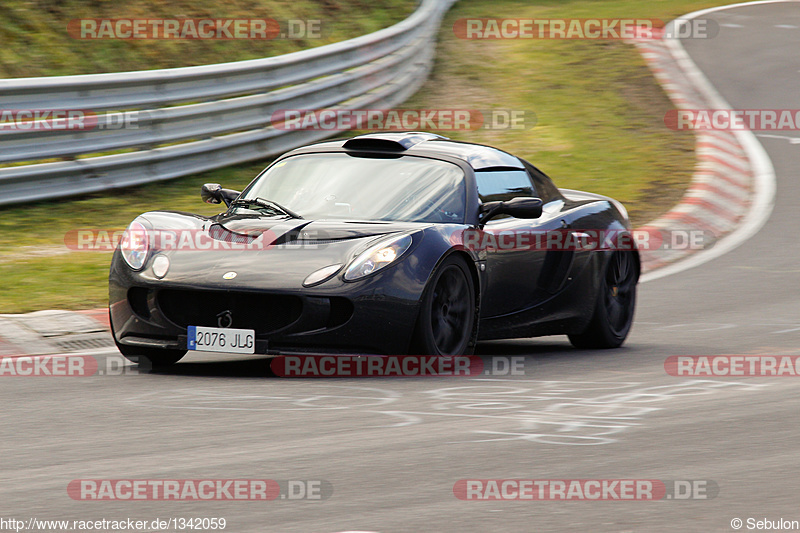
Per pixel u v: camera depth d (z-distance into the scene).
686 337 26.33
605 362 22.91
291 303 19.67
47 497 12.57
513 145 53.69
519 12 93.69
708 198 45.53
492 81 67.12
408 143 23.92
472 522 11.74
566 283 24.30
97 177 39.88
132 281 20.59
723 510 12.26
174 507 12.19
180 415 16.94
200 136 43.19
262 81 45.97
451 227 21.31
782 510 12.28
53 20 55.16
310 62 49.06
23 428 16.11
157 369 21.38
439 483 13.20
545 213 24.59
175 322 20.33
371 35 55.25
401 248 20.14
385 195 22.34
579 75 70.19
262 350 19.58
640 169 50.72
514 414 17.17
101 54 54.12
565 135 56.41
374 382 19.77
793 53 84.19
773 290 32.78
